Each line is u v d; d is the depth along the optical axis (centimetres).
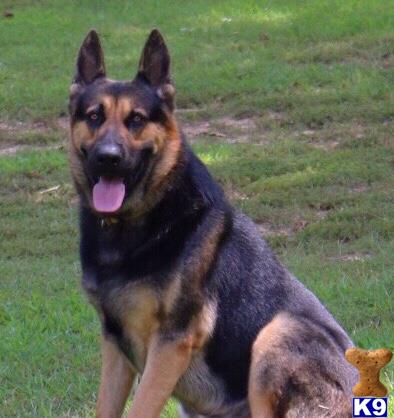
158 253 615
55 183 1236
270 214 1109
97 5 1967
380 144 1268
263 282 641
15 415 711
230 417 642
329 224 1066
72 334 841
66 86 1534
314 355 618
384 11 1728
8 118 1450
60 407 720
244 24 1764
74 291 928
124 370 650
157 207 621
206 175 648
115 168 617
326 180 1180
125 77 1531
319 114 1359
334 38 1627
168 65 650
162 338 617
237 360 633
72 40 1766
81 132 641
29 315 877
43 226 1124
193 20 1823
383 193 1135
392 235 1043
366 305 868
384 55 1535
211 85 1480
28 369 778
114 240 624
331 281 919
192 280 616
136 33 1772
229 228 640
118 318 628
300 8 1825
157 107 640
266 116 1390
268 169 1217
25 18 1906
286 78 1483
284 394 614
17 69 1631
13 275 992
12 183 1238
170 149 636
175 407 707
